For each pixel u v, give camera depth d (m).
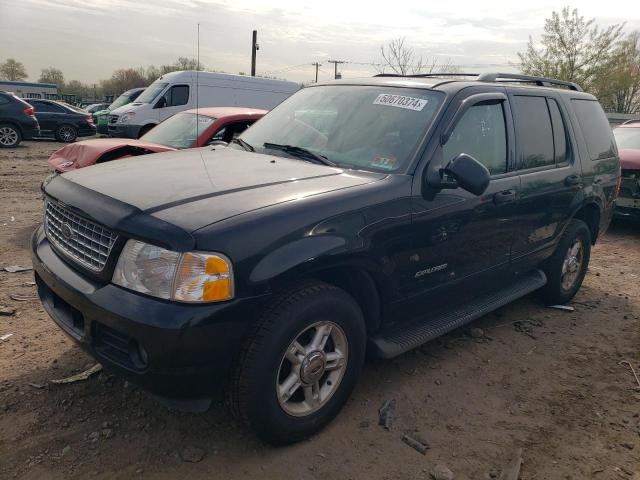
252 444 2.84
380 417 3.11
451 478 2.67
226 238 2.40
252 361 2.51
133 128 15.66
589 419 3.28
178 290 2.34
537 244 4.38
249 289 2.44
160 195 2.68
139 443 2.80
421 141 3.29
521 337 4.37
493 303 4.08
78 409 3.03
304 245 2.60
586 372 3.86
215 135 7.14
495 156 3.83
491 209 3.70
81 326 2.74
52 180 3.27
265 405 2.59
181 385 2.41
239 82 17.02
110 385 3.25
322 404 2.89
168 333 2.30
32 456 2.66
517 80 4.62
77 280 2.66
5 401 3.05
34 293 4.59
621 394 3.59
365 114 3.65
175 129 7.36
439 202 3.28
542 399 3.47
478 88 3.78
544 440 3.05
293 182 2.96
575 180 4.65
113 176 3.05
